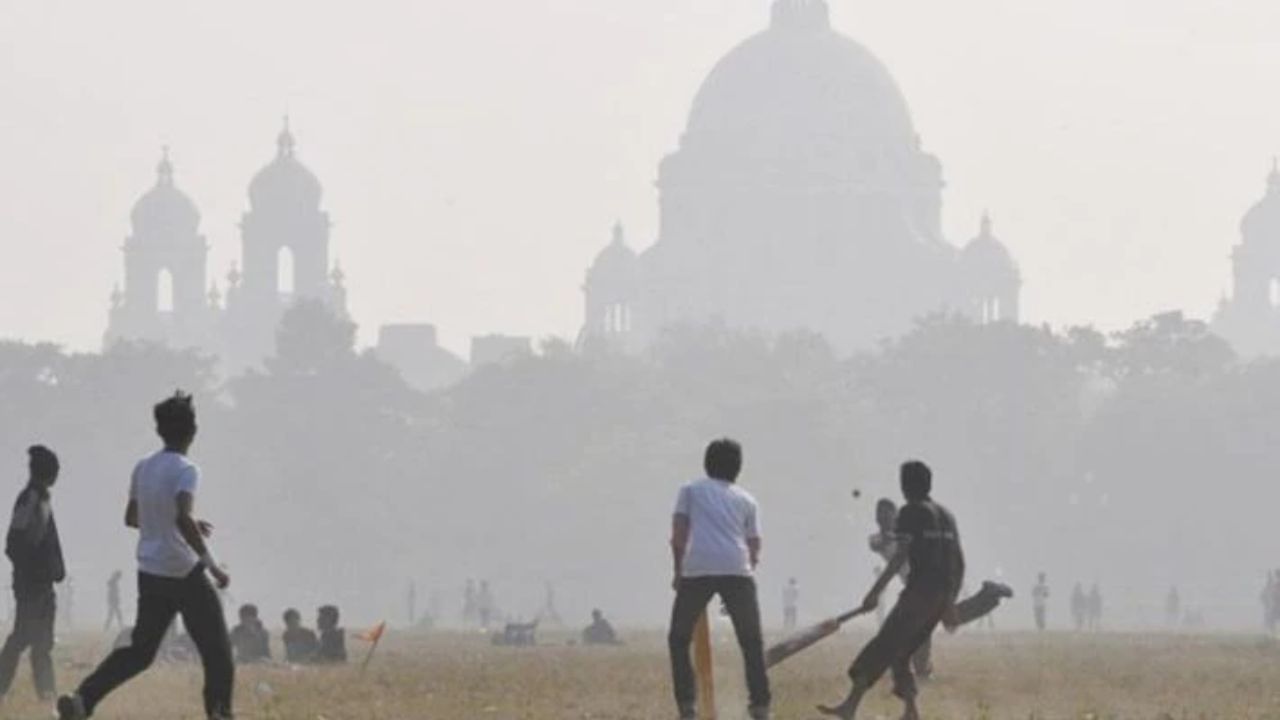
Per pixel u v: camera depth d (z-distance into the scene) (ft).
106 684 213.05
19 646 268.41
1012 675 318.86
